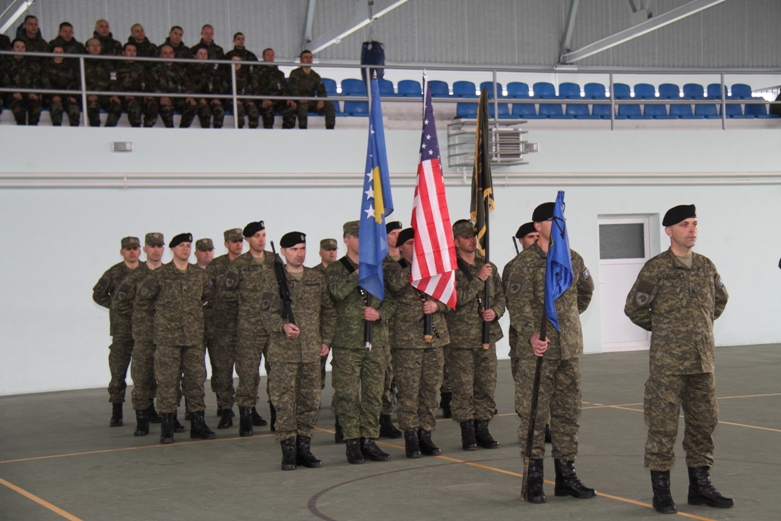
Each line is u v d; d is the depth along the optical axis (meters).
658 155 14.89
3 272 11.75
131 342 9.23
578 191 14.53
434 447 7.27
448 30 21.73
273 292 6.78
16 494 6.30
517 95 17.75
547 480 6.27
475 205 7.89
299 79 13.79
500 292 7.57
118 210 12.27
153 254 8.77
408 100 14.14
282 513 5.53
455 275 7.25
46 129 11.93
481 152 7.63
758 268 15.38
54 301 12.00
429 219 6.93
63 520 5.54
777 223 15.50
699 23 23.23
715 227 15.17
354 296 6.94
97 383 12.26
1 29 18.36
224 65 13.66
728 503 5.28
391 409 8.31
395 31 21.39
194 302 8.28
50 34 18.81
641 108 17.08
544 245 5.84
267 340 8.50
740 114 17.47
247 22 20.25
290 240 6.77
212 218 12.73
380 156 6.94
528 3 22.30
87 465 7.27
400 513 5.43
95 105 12.73
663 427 5.25
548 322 5.64
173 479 6.65
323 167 13.31
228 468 6.98
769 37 23.69
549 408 5.79
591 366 13.08
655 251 15.03
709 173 15.09
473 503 5.62
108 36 13.13
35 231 11.90
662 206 14.93
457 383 7.39
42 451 7.96
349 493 6.00
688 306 5.28
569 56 22.34
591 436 7.83
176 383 8.26
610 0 22.88
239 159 12.88
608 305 14.96
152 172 12.43
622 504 5.48
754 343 15.37
